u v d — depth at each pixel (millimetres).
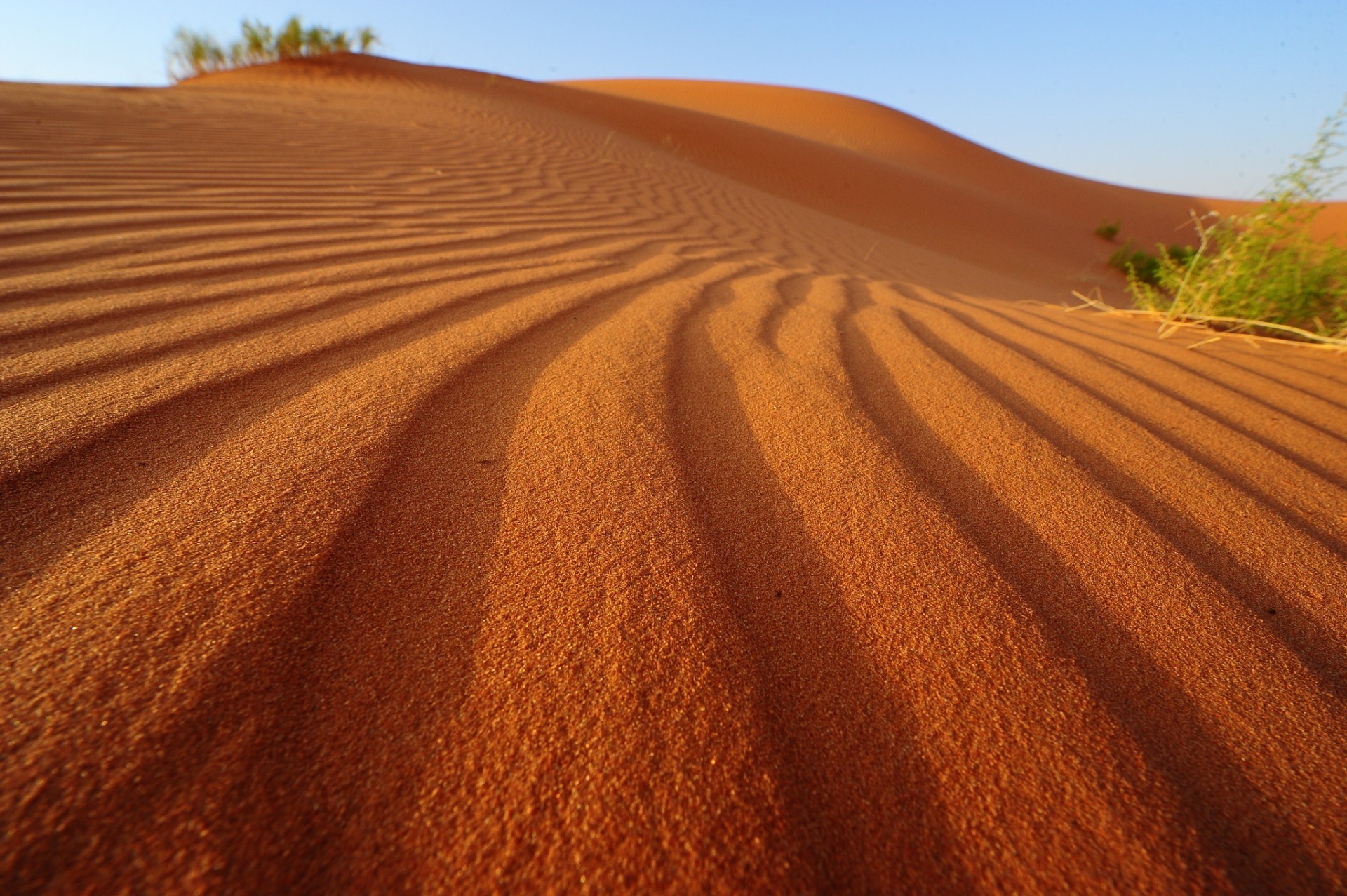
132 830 521
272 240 2732
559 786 601
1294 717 779
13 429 1063
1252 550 1132
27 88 6488
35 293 1792
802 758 658
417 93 12141
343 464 1072
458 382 1448
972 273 7086
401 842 546
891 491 1184
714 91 31266
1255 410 1874
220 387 1305
